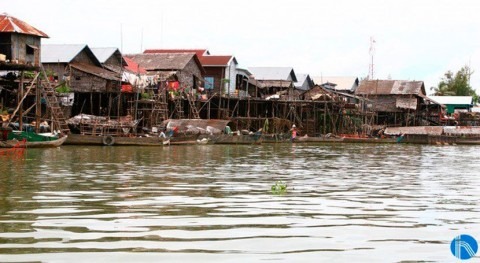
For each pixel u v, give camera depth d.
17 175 22.08
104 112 53.19
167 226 12.53
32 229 12.01
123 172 24.09
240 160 33.12
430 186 21.58
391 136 76.00
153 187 19.22
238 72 69.88
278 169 27.66
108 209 14.58
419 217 14.39
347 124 75.50
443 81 120.69
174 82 55.38
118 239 11.22
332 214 14.51
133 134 46.34
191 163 29.83
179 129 50.12
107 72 52.16
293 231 12.30
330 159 36.56
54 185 19.22
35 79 39.28
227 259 9.98
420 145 68.38
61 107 47.19
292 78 80.69
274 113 69.81
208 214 14.10
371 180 23.33
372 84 86.00
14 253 10.08
